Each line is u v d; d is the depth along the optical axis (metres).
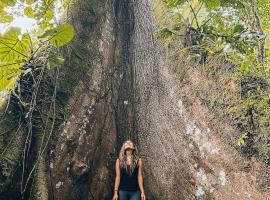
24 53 3.93
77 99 4.70
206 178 4.04
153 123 4.88
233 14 5.13
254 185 3.59
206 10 5.26
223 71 4.13
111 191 4.76
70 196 4.29
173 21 4.90
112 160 4.91
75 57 4.88
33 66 4.25
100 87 5.05
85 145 4.62
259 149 3.61
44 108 4.32
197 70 4.41
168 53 4.88
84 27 5.19
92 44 5.16
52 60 3.94
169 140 4.59
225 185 3.83
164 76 4.87
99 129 4.87
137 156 4.49
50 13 4.53
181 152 4.40
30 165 4.01
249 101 3.79
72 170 4.38
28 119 4.12
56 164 4.24
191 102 4.39
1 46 3.75
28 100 4.20
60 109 4.49
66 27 3.72
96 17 5.38
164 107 4.77
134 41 5.53
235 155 3.80
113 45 5.46
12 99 4.14
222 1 4.82
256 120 3.69
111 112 5.11
